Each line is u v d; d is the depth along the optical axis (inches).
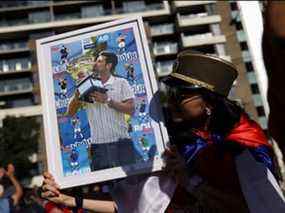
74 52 119.1
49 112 117.0
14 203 180.5
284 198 101.8
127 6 2429.9
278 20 56.2
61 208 115.0
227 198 105.0
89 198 117.0
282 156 65.1
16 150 1582.2
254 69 2266.2
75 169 112.3
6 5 2385.6
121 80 114.5
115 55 116.1
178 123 109.1
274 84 60.7
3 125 1622.8
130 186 113.3
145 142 110.0
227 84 105.7
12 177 186.7
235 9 2335.1
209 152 104.3
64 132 115.0
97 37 118.1
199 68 104.8
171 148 107.6
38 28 2321.6
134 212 112.3
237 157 102.7
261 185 101.1
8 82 2272.4
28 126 1630.2
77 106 115.8
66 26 2341.3
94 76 116.1
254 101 2214.6
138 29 115.8
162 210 109.1
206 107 105.2
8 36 2319.1
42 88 118.4
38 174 1774.1
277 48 57.7
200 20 2322.8
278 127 63.5
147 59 113.7
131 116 112.0
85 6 2421.3
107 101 114.0
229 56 2303.2
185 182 106.6
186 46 2308.1
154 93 111.7
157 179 111.3
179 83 105.8
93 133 113.3
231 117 104.2
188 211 109.0
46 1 2407.7
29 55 2310.5
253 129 103.9
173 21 2428.6
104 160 111.0
